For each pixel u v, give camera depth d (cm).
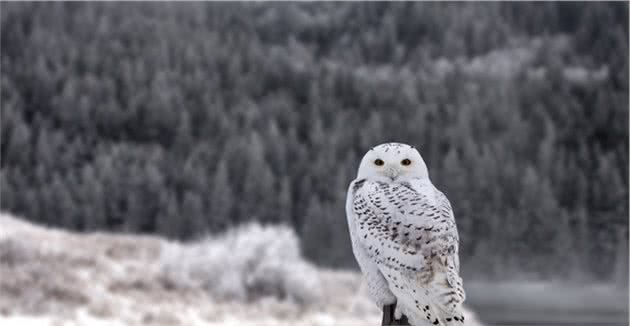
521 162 7456
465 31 11719
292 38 12444
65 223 6750
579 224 5844
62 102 8638
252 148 7369
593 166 6894
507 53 11256
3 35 9544
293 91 10338
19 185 7050
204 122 8712
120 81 9219
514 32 11638
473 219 5972
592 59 10250
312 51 12225
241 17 12350
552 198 6062
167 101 8775
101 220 6775
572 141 8031
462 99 9231
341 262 5266
